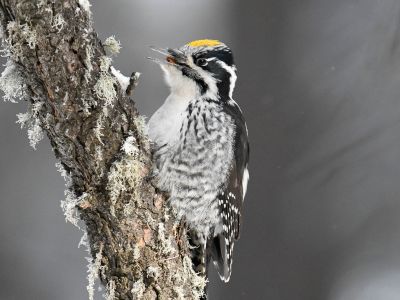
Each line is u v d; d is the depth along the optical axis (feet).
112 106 20.99
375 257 43.93
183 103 27.32
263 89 38.93
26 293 49.44
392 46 39.14
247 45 39.27
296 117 38.86
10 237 51.21
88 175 21.24
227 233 28.96
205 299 26.45
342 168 38.99
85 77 20.06
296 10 39.52
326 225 40.63
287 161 38.81
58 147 21.03
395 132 39.22
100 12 49.73
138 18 50.14
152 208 22.44
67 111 20.29
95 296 48.08
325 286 40.73
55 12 19.24
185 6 50.62
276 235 39.32
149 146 23.35
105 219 21.70
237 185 29.09
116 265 22.00
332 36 39.47
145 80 48.91
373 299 44.09
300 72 39.14
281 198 39.01
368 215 42.45
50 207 52.70
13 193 51.96
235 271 39.55
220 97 28.53
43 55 19.48
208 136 27.02
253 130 38.75
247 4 39.50
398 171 41.27
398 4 39.17
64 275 50.19
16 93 20.34
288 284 39.52
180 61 28.45
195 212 26.89
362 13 39.65
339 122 39.01
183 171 26.11
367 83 39.17
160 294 22.34
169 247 22.59
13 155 51.88
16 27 19.12
